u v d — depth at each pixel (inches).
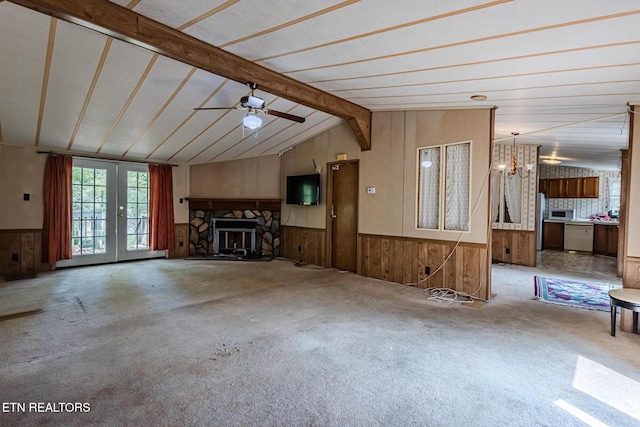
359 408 79.0
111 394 83.1
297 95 154.3
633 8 69.3
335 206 244.4
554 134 218.2
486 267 167.3
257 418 75.0
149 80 140.1
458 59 106.8
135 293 170.6
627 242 131.2
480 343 115.6
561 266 267.4
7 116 161.2
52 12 85.5
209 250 293.7
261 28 99.7
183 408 78.0
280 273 223.3
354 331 124.9
